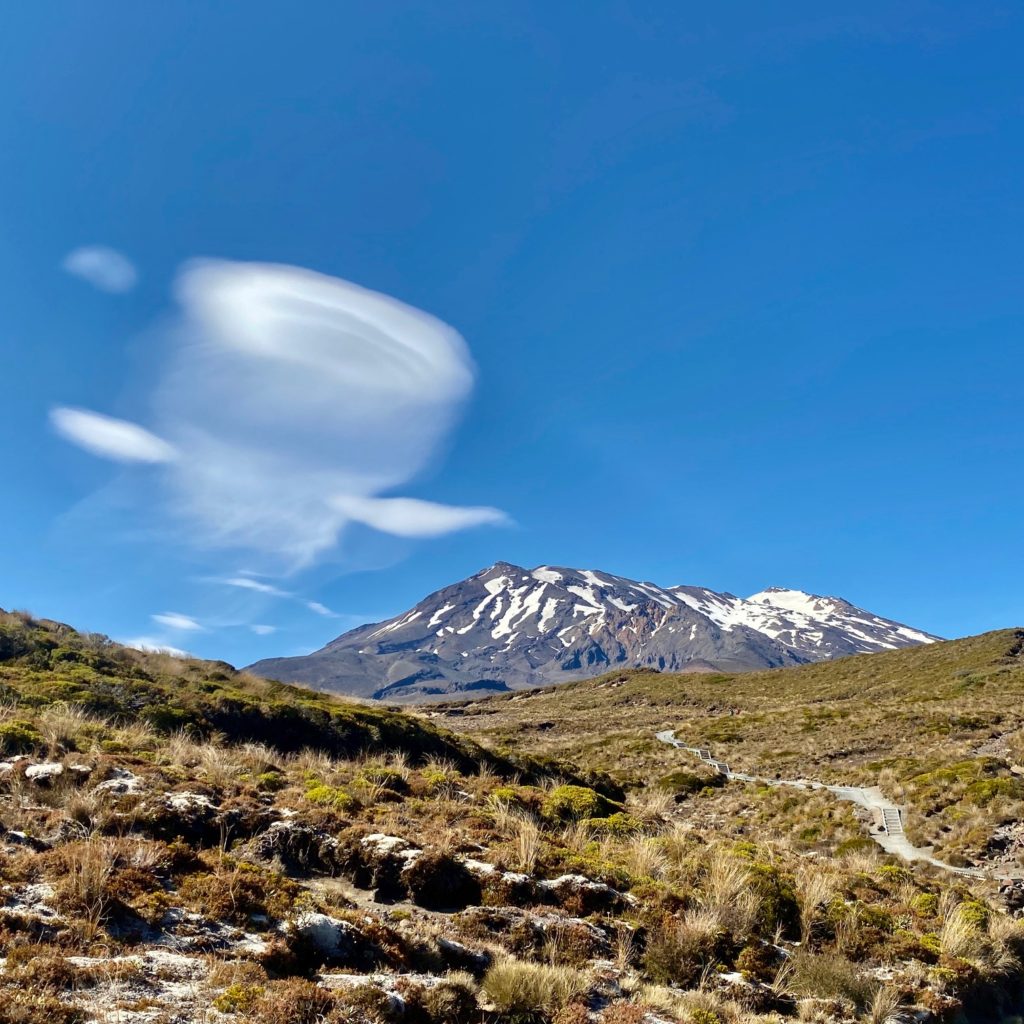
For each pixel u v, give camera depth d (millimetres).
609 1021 8039
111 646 30781
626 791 45344
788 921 12469
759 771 50750
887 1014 10133
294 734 25391
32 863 7855
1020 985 13117
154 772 11703
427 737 28406
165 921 7523
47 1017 5293
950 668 88125
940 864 26828
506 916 10141
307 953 7703
